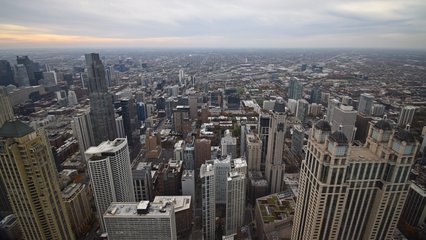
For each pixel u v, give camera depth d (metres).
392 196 133.88
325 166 128.75
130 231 175.25
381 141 135.25
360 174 132.00
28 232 192.62
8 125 169.25
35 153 174.88
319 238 145.50
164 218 171.25
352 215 141.38
